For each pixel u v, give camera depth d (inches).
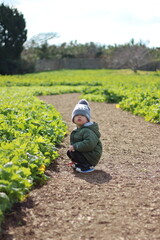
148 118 411.5
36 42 2556.6
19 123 262.5
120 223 136.4
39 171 182.9
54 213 145.6
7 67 1916.8
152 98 511.5
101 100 640.4
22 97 566.9
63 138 296.4
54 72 2033.7
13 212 141.4
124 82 1038.4
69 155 211.0
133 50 2069.4
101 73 1925.4
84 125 209.0
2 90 756.0
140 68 2251.5
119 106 548.1
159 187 180.9
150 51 2159.2
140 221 138.3
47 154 216.2
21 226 132.3
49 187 176.6
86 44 2962.6
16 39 1975.9
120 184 185.0
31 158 181.9
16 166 154.2
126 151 267.4
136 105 496.4
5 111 320.8
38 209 148.9
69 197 164.1
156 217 142.2
